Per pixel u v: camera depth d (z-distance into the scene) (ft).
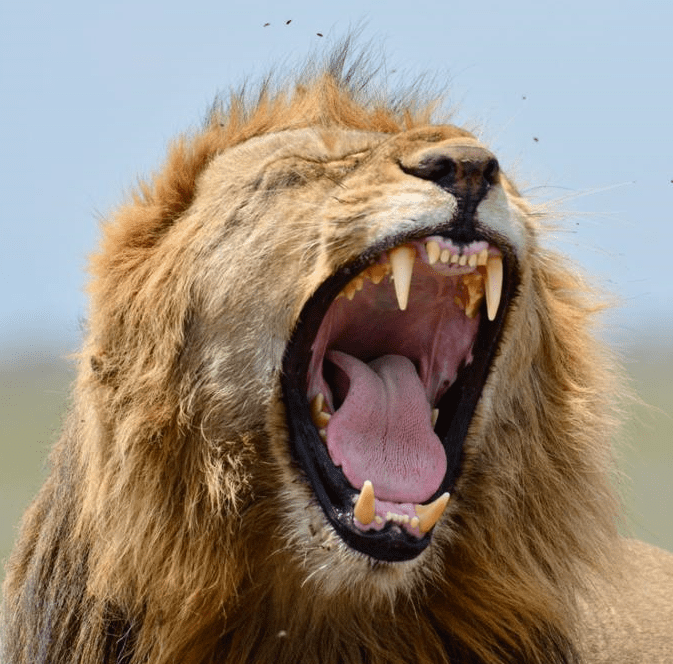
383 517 35.09
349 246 35.73
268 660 36.42
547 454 38.32
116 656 36.29
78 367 38.63
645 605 45.65
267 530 36.42
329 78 41.06
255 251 36.78
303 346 37.01
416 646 36.70
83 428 37.50
